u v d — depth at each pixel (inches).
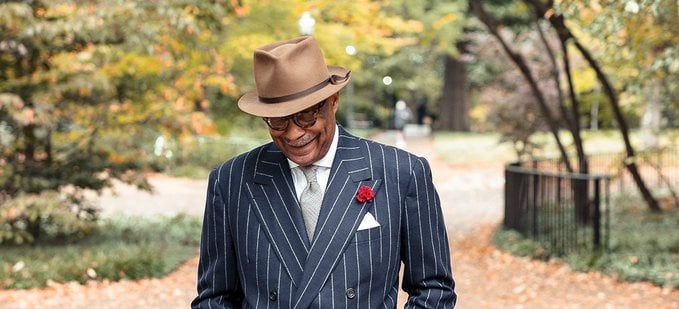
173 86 503.2
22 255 424.8
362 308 112.4
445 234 120.3
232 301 121.4
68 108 470.3
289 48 107.9
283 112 106.0
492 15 1409.9
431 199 117.8
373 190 114.6
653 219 593.3
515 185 568.1
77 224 449.4
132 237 517.3
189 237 539.8
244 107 109.0
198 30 429.4
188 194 866.8
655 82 581.9
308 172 116.2
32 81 451.2
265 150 118.7
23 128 466.3
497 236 549.6
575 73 800.9
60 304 336.8
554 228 499.5
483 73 1738.4
